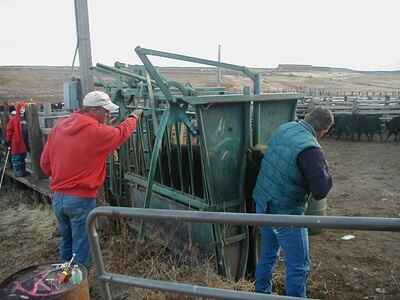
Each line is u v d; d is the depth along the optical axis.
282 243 3.37
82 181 3.62
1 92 36.22
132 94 5.30
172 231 4.63
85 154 3.55
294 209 3.35
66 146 3.57
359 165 10.63
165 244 4.53
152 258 4.19
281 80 64.19
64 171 3.61
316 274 4.54
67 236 3.92
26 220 6.43
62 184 3.65
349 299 4.02
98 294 3.79
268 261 3.69
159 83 4.17
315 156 3.08
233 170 4.14
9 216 6.78
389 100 17.08
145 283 2.22
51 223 6.07
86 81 5.40
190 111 4.44
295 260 3.34
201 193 4.62
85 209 3.69
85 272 2.99
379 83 65.44
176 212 1.99
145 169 5.31
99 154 3.61
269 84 54.44
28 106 7.52
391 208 6.95
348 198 7.65
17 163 8.10
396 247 5.24
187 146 4.54
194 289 2.08
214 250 4.11
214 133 3.95
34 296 2.65
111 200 6.22
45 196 7.06
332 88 53.03
